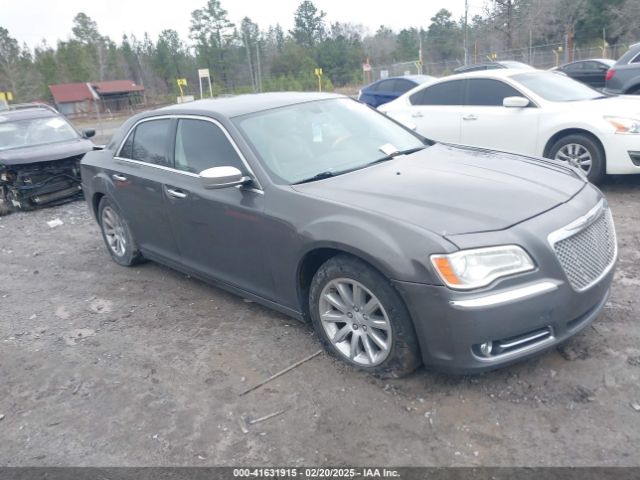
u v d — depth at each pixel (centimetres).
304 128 451
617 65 1082
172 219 486
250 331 437
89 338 457
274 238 388
